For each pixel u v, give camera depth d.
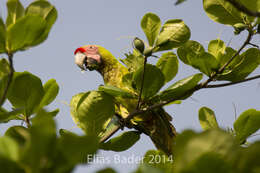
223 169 5.59
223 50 7.84
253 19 7.77
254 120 7.80
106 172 6.24
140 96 7.82
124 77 7.86
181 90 7.83
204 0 7.81
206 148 5.70
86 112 7.83
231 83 7.82
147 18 7.80
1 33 7.61
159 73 7.80
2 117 7.67
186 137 5.86
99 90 7.84
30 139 5.94
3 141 6.18
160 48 7.80
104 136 7.90
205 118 7.91
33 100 7.77
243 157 5.64
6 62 7.70
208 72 7.82
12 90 7.76
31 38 7.62
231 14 7.80
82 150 6.09
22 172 6.06
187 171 5.66
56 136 6.05
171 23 7.80
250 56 7.82
